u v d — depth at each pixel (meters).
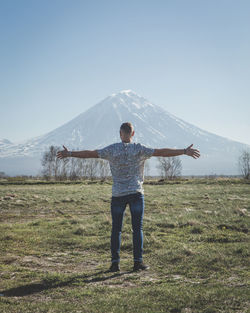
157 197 21.39
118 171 5.44
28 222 11.75
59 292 4.57
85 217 13.16
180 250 6.55
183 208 14.84
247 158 54.12
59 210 15.53
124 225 9.87
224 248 6.72
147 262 6.05
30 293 4.57
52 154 85.50
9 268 5.74
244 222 9.87
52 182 52.28
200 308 3.87
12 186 46.00
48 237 8.51
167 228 9.46
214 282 4.79
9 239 8.16
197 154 5.39
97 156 5.38
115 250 5.53
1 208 16.88
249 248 6.55
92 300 4.21
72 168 72.31
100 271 5.56
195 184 43.78
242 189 30.08
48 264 6.15
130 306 3.96
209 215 11.80
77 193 28.08
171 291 4.38
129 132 5.63
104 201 20.30
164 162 71.44
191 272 5.37
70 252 7.12
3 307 3.98
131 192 5.41
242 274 5.14
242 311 3.75
